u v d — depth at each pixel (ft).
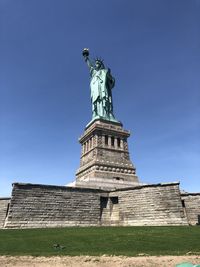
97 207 182.70
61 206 173.37
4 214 185.26
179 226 145.89
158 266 70.95
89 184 230.48
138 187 179.63
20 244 100.89
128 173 299.79
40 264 73.87
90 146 322.75
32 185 170.60
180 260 76.54
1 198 191.11
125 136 329.31
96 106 350.23
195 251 87.71
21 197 165.48
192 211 181.37
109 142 315.99
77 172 328.70
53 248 94.02
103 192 189.37
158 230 128.88
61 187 177.78
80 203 179.22
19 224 158.92
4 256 83.30
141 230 130.41
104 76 358.84
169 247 93.50
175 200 165.17
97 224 177.47
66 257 81.15
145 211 171.63
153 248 92.48
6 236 118.21
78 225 172.55
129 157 317.42
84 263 74.43
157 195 171.42
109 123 331.16
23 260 78.23
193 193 185.06
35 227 161.38
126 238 108.88
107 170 290.15
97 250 90.38
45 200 170.71
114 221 180.45
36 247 95.81
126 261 75.92
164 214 165.07
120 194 185.26
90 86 370.73
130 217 175.52
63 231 131.64
